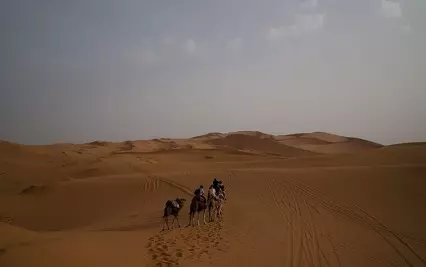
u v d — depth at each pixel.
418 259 14.94
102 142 103.00
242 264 13.34
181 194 33.06
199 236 17.45
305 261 13.99
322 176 32.78
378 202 24.86
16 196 36.50
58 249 11.09
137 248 14.36
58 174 49.50
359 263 14.12
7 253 10.00
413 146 54.22
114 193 35.44
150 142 108.25
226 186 33.22
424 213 22.34
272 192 29.11
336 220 20.84
